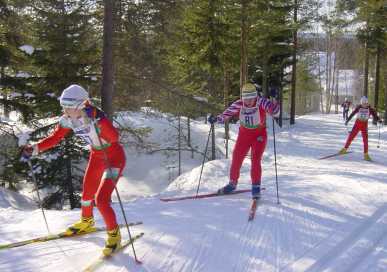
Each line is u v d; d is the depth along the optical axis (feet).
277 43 76.43
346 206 18.63
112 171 13.26
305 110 162.91
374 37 80.12
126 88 37.29
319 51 175.73
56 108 38.40
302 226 15.96
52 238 14.34
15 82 38.78
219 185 24.38
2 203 36.76
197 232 14.98
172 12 33.53
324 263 13.06
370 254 13.93
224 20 54.49
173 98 38.58
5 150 42.73
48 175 41.14
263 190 21.02
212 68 55.16
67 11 36.86
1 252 13.26
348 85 225.97
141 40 34.53
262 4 54.39
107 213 12.83
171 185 28.14
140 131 44.80
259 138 19.29
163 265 12.46
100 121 12.75
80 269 12.14
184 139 66.33
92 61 39.34
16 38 38.83
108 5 31.91
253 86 18.88
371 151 44.34
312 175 25.64
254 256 13.32
